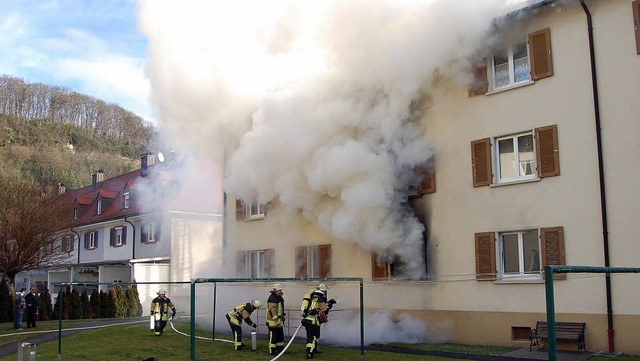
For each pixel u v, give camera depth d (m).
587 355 12.27
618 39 12.97
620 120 12.80
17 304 22.62
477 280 14.70
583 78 13.41
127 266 36.16
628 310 12.33
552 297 5.74
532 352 12.92
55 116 74.19
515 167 14.56
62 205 32.34
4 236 27.70
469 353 13.07
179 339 16.61
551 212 13.66
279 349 13.79
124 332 18.89
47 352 14.82
